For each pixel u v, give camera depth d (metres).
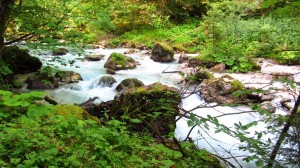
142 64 13.96
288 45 9.09
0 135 3.41
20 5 7.48
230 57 4.61
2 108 3.83
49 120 4.05
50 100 5.83
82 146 3.61
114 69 12.83
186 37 17.88
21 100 3.21
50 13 7.46
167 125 5.57
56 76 10.49
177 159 3.96
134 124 5.53
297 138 2.94
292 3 5.49
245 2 14.65
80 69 12.45
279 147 2.95
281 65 13.20
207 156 4.23
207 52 13.23
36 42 6.16
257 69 12.20
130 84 9.99
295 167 2.85
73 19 8.02
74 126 4.01
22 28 6.80
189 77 5.11
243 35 13.33
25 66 11.04
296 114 3.04
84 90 10.05
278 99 8.13
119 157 3.65
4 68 7.24
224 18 13.70
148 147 4.05
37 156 3.23
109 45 17.55
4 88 6.77
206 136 6.58
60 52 14.26
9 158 3.28
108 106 6.54
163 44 14.66
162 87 6.03
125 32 18.98
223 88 8.72
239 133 2.71
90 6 8.62
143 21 19.95
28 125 3.76
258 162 2.62
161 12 20.56
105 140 3.75
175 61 14.69
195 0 20.20
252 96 8.60
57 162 3.30
